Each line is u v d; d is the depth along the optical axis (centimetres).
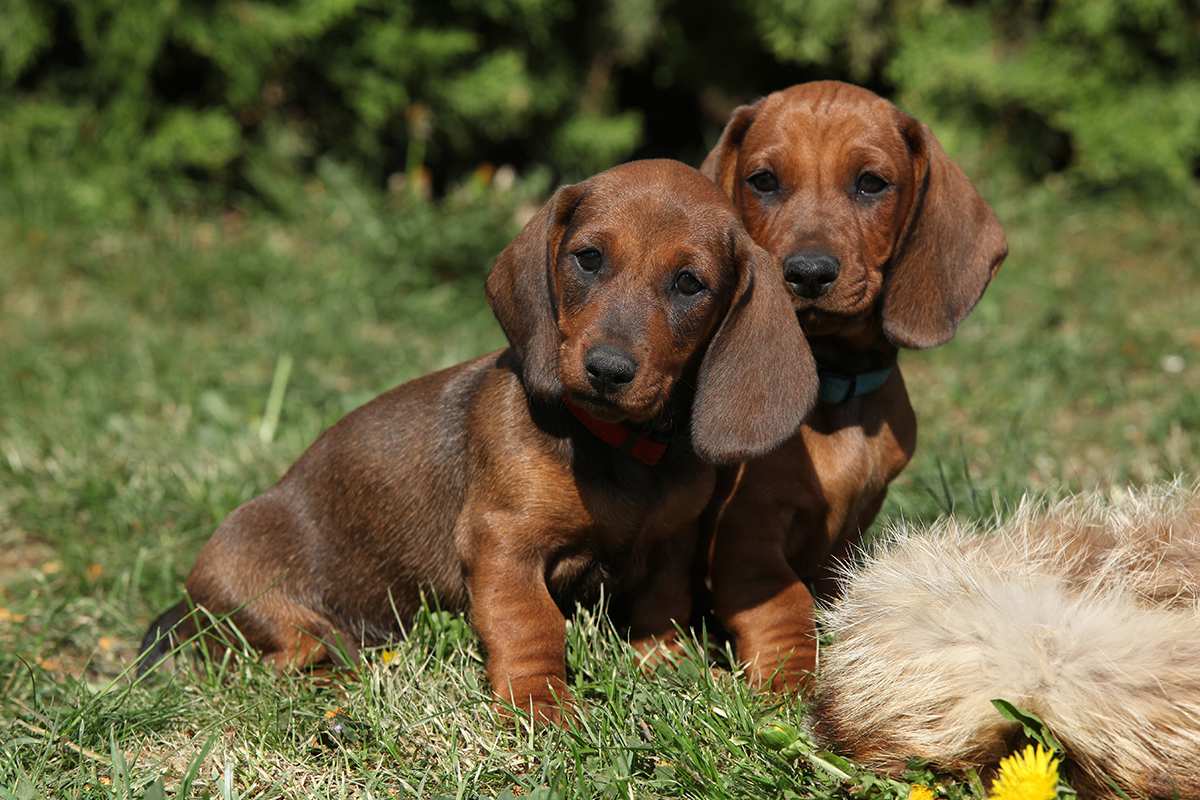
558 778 343
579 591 436
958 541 391
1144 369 817
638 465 414
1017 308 938
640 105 1485
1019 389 761
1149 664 322
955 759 339
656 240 392
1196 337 868
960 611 347
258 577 465
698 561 470
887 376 473
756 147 464
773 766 360
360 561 466
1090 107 1202
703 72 1382
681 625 446
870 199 453
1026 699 328
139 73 1080
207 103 1140
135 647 491
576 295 396
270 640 461
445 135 1260
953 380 782
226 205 1158
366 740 385
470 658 434
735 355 397
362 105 1149
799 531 461
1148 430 687
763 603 439
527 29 1244
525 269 406
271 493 484
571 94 1303
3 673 452
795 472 446
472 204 1068
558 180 1310
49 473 637
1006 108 1242
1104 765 322
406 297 964
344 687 427
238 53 1086
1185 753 316
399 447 461
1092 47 1194
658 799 350
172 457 652
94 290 962
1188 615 344
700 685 399
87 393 749
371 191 1141
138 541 569
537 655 402
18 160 1090
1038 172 1271
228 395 755
